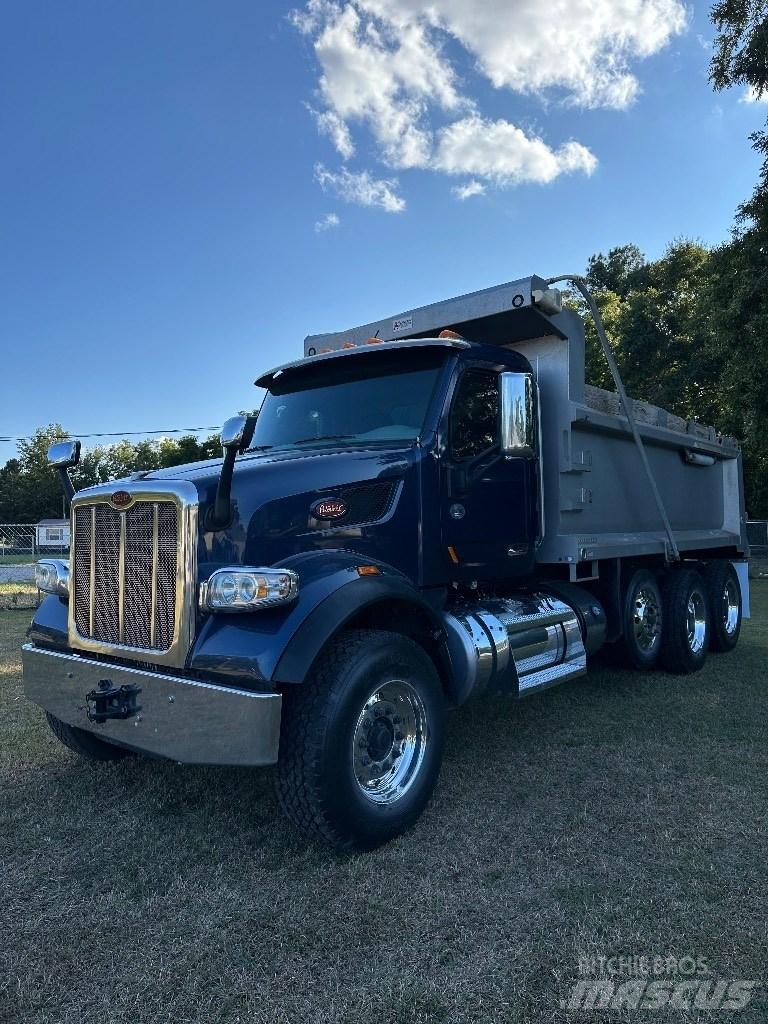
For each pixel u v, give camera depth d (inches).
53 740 185.2
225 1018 82.2
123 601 130.2
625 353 1120.2
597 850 122.5
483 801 143.9
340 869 116.7
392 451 154.0
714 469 323.9
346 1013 82.9
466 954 93.9
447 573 161.2
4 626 402.6
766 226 620.7
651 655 249.8
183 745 116.8
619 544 223.3
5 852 123.2
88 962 92.6
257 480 134.2
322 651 124.3
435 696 137.6
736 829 130.0
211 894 109.0
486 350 179.5
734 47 640.4
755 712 206.5
